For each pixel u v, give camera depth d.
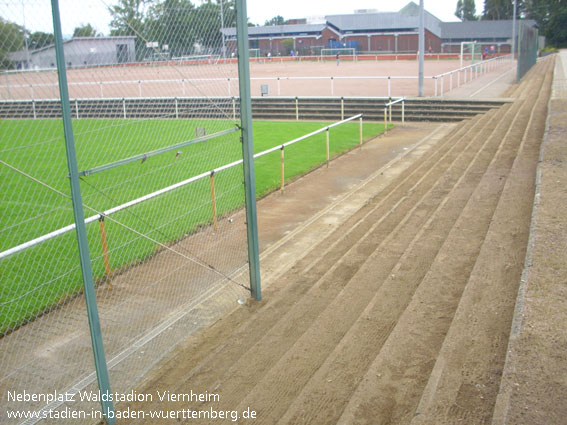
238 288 6.25
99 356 4.05
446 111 20.86
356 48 69.12
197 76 5.29
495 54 59.34
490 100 21.27
